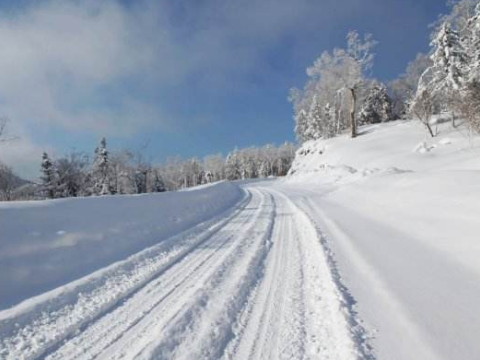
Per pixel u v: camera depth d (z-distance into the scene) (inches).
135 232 335.6
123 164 2065.7
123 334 156.2
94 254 268.2
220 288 206.4
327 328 154.5
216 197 701.3
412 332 146.1
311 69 1996.8
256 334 152.3
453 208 324.8
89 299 194.7
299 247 302.0
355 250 274.5
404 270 221.0
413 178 500.1
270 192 1002.1
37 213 260.2
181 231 393.1
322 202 631.2
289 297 190.5
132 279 226.4
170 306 183.6
